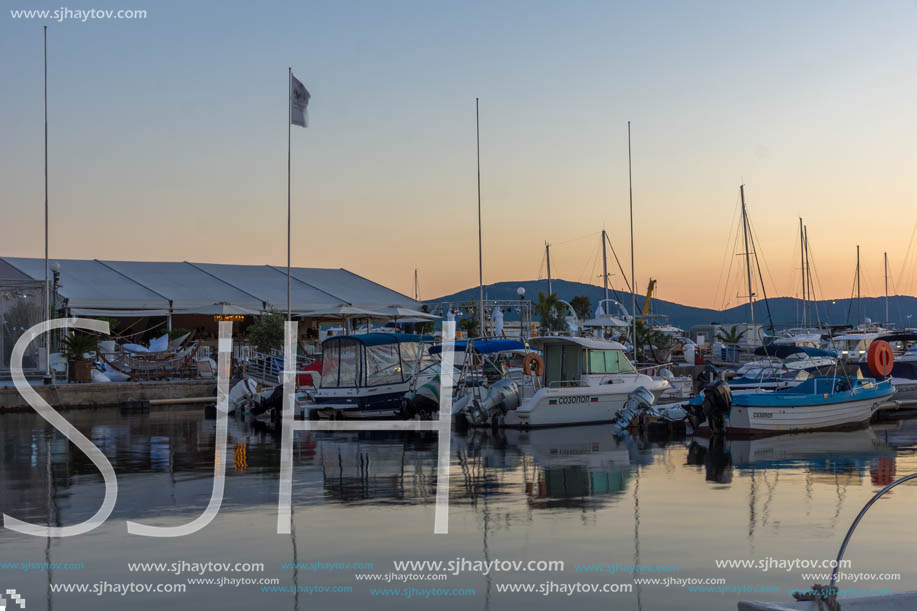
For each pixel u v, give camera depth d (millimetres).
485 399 27578
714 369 26906
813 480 16891
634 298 44312
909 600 7355
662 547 11703
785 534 12336
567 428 27672
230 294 72188
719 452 21359
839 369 30781
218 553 11625
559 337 29000
